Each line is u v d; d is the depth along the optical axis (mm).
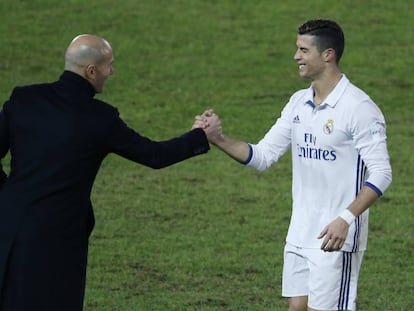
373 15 58594
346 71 52312
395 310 27766
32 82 50469
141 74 51781
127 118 46656
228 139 22594
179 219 35688
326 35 21516
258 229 34719
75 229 20234
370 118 21266
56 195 20062
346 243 21500
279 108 47969
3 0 59906
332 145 21469
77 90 20516
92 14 58250
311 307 21844
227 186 39344
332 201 21688
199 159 42562
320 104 21609
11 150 20500
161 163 21047
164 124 46156
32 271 19844
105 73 20750
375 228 34812
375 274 30484
